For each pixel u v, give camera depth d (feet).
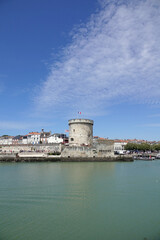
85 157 233.55
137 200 70.69
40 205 64.75
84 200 70.08
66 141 367.25
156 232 47.67
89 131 258.37
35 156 227.20
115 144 517.55
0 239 44.09
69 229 48.91
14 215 56.75
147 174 132.77
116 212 59.62
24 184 94.43
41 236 45.39
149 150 412.36
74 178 111.55
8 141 465.06
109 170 151.33
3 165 190.49
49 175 122.31
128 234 46.68
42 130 415.85
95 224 51.19
